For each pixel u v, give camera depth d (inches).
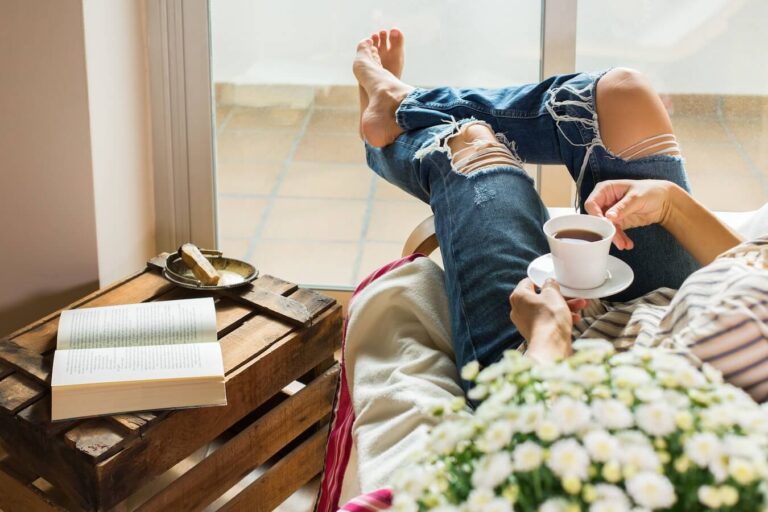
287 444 70.5
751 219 59.3
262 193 92.7
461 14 86.3
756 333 32.5
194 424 57.5
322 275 94.3
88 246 82.4
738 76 84.9
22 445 56.5
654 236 55.3
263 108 90.3
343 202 92.4
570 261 45.3
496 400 23.6
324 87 89.4
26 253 82.6
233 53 88.8
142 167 89.1
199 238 93.2
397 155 66.6
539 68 87.0
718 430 21.6
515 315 42.8
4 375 59.3
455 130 62.6
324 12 87.4
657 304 49.2
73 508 60.2
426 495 23.4
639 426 21.8
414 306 52.6
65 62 77.5
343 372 54.5
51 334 63.6
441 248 56.9
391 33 80.7
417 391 45.9
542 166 88.7
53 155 79.9
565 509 20.1
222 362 59.2
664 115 59.2
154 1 85.9
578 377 23.0
